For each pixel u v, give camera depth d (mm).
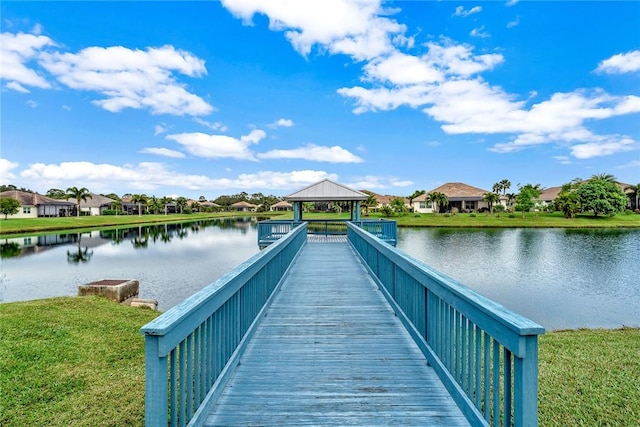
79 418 3162
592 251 21422
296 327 3988
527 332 1459
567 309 10203
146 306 8875
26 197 52156
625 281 13867
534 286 13086
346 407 2334
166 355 1576
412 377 2758
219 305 2416
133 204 78438
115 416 3195
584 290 12484
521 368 1509
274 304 4965
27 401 3467
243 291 3260
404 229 36375
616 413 3426
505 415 1666
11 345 5039
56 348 4957
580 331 7320
